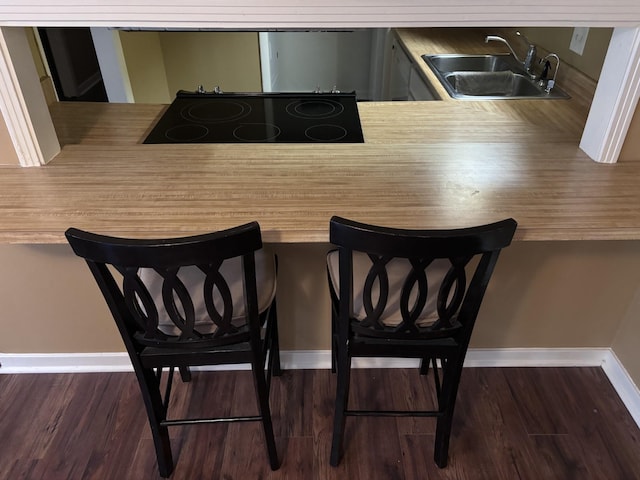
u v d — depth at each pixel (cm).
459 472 165
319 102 216
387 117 193
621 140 150
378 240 105
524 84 241
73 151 162
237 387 195
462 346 134
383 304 122
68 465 167
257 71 429
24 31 140
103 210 129
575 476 164
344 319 128
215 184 142
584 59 214
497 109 200
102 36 300
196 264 107
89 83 322
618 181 144
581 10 132
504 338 194
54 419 182
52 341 192
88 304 181
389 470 165
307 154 160
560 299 181
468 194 137
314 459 169
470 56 272
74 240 104
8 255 165
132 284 113
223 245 105
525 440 175
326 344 195
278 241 123
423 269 112
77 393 191
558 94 216
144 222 124
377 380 197
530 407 186
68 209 130
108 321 186
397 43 334
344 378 143
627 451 172
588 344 196
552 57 236
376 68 464
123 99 326
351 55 486
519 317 187
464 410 185
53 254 166
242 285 140
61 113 195
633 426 180
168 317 135
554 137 173
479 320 188
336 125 188
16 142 146
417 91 271
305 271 173
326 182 143
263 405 149
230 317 124
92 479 163
